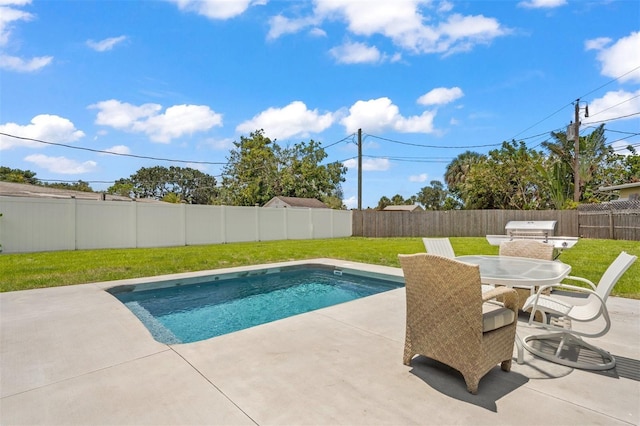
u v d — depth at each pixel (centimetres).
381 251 1048
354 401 199
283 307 530
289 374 233
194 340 385
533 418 183
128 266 704
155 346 284
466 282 208
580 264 682
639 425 178
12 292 478
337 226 1823
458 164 3497
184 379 226
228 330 425
